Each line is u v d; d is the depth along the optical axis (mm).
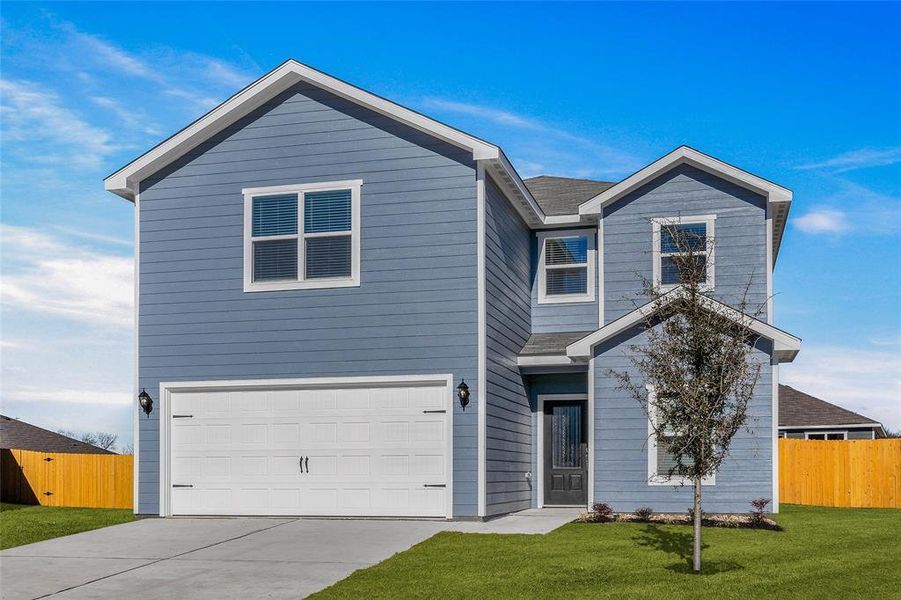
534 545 13438
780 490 24141
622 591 10539
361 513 16734
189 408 17672
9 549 14328
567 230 21266
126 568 12586
